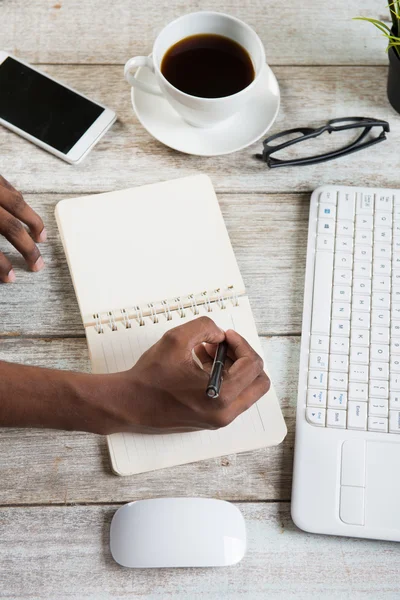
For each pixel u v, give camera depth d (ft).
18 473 2.29
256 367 2.17
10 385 2.14
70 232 2.56
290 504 2.28
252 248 2.68
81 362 2.47
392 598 2.20
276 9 3.07
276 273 2.64
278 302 2.60
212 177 2.78
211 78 2.68
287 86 2.95
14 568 2.18
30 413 2.14
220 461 2.33
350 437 2.33
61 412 2.14
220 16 2.62
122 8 3.05
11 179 2.72
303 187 2.78
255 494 2.30
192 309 2.48
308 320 2.46
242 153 2.82
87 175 2.75
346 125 2.80
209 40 2.69
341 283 2.51
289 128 2.89
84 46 2.97
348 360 2.41
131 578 2.19
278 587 2.19
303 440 2.32
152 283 2.51
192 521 2.10
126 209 2.61
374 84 2.98
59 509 2.26
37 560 2.19
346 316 2.46
